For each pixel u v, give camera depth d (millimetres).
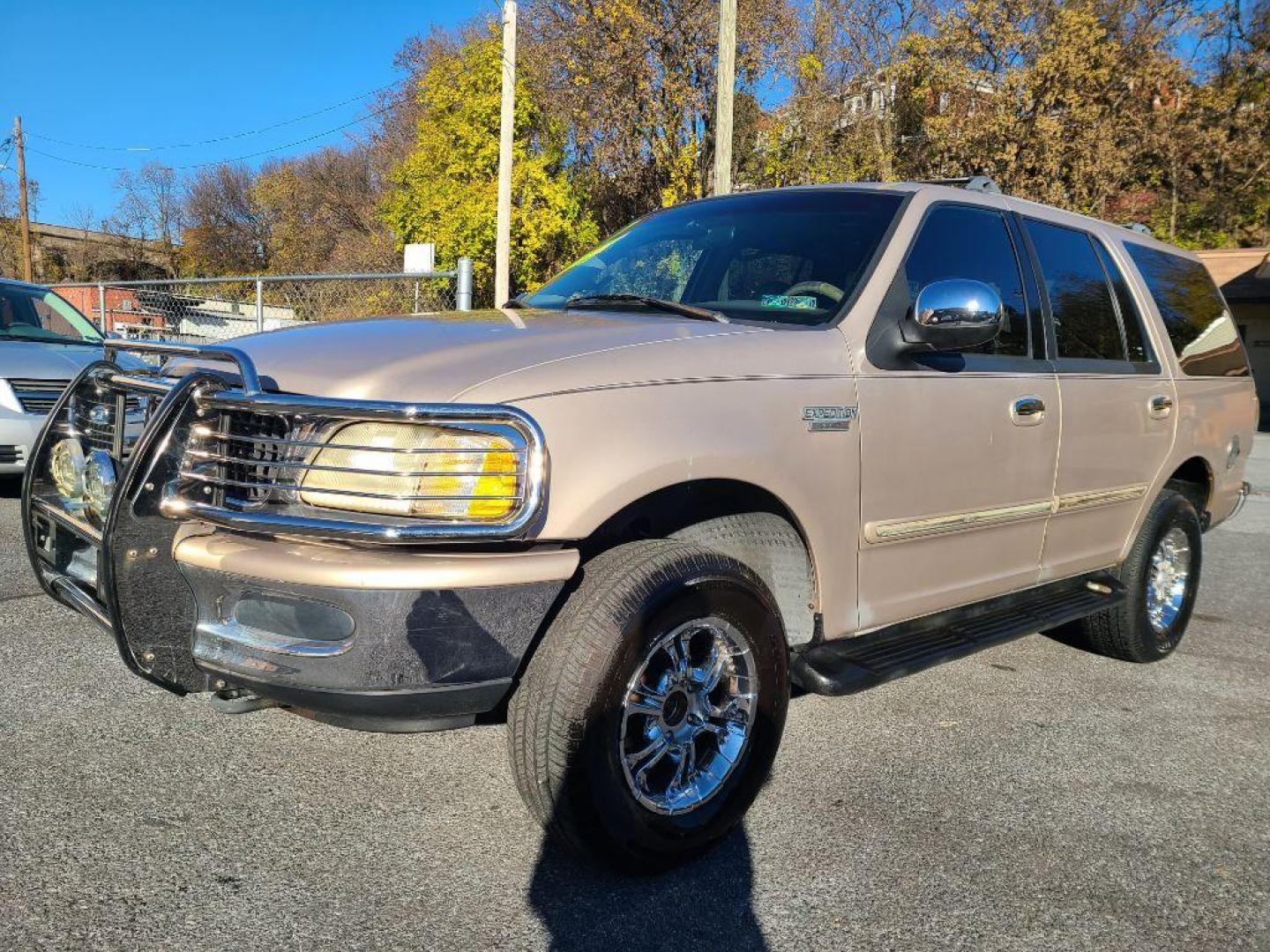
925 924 2463
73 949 2180
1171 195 30031
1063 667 4676
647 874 2598
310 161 42562
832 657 3051
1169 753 3656
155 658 2521
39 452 3203
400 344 2645
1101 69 24531
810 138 23594
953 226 3611
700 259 3676
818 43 25203
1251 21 29516
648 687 2543
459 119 21953
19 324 7734
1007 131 24266
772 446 2756
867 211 3529
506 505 2277
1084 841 2934
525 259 21672
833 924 2445
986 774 3373
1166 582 4867
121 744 3227
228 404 2422
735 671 2727
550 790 2363
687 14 19781
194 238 48312
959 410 3369
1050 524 3936
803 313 3207
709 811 2668
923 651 3277
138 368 3066
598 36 20312
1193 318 5020
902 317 3244
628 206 22594
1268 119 28531
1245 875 2777
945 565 3467
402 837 2746
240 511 2361
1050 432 3785
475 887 2520
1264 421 24016
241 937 2260
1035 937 2434
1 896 2359
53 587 3172
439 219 22203
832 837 2875
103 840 2641
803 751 3498
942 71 24859
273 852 2635
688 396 2609
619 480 2412
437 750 3322
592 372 2490
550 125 22094
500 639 2324
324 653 2258
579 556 2490
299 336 2891
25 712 3422
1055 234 4172
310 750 3273
